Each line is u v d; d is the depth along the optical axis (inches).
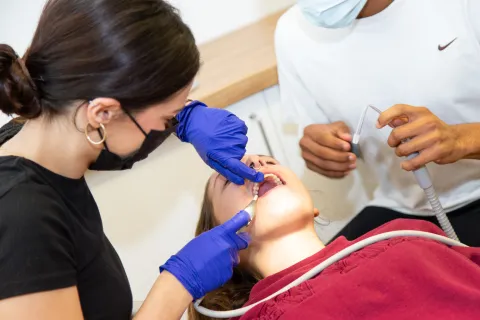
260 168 47.5
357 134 53.1
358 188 67.6
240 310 39.6
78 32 28.9
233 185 47.5
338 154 55.1
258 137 67.3
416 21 50.4
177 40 30.5
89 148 32.2
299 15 58.0
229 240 38.0
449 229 48.3
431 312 36.4
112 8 28.9
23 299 27.9
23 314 27.9
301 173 71.7
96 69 28.9
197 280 35.6
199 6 68.9
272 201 45.3
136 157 34.7
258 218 45.2
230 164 42.0
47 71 29.4
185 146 61.6
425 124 45.8
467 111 53.0
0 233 28.6
